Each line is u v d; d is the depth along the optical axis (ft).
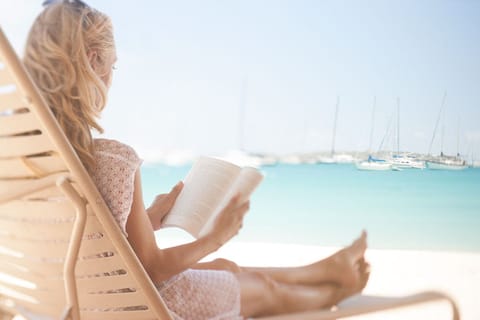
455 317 3.51
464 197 31.19
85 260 3.48
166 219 4.42
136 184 3.85
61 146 2.93
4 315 4.25
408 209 28.81
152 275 4.01
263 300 4.82
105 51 3.94
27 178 3.24
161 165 53.01
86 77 3.74
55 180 3.07
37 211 3.40
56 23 3.71
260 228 27.17
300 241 24.27
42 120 2.86
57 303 3.85
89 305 3.74
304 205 32.40
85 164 3.68
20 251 3.68
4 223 3.57
